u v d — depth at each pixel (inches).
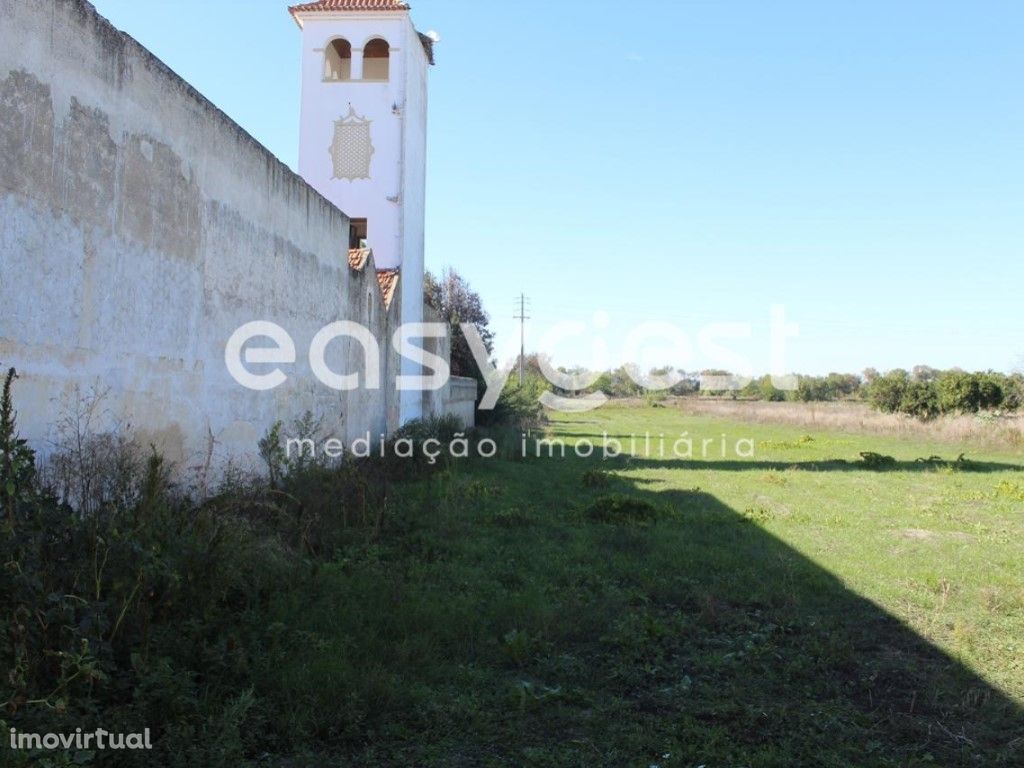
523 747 146.4
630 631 209.0
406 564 276.7
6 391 160.1
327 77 741.9
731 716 162.2
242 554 216.7
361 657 182.9
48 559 157.3
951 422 1133.1
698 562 302.4
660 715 162.6
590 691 174.2
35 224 204.2
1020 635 222.7
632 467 692.7
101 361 237.8
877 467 720.3
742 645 207.3
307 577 233.9
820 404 2159.2
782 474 645.9
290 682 159.8
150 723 137.7
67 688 136.7
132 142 253.3
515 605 228.1
